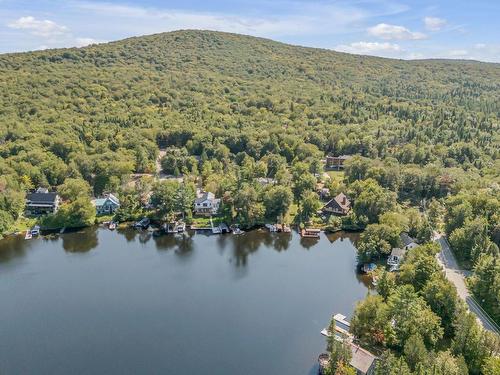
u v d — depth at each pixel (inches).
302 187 7283.5
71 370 3388.3
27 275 4891.7
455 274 4621.1
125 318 4052.7
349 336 3654.0
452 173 7268.7
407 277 4013.3
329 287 4601.4
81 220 6269.7
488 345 3070.9
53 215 6299.2
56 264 5182.1
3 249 5595.5
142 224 6289.4
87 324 3959.2
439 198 7032.5
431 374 2679.6
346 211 6574.8
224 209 6560.0
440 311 3609.7
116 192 7253.9
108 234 6112.2
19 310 4180.6
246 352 3565.5
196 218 6515.8
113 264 5191.9
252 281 4758.9
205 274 4936.0
